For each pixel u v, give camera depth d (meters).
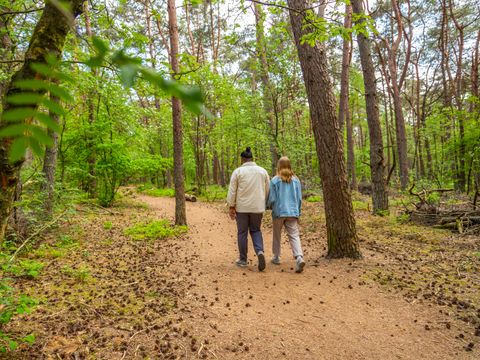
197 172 17.55
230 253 5.88
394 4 15.09
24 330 2.85
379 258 4.98
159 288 4.04
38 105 0.53
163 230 7.49
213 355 2.64
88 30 6.77
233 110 15.95
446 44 17.12
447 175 11.98
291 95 11.51
